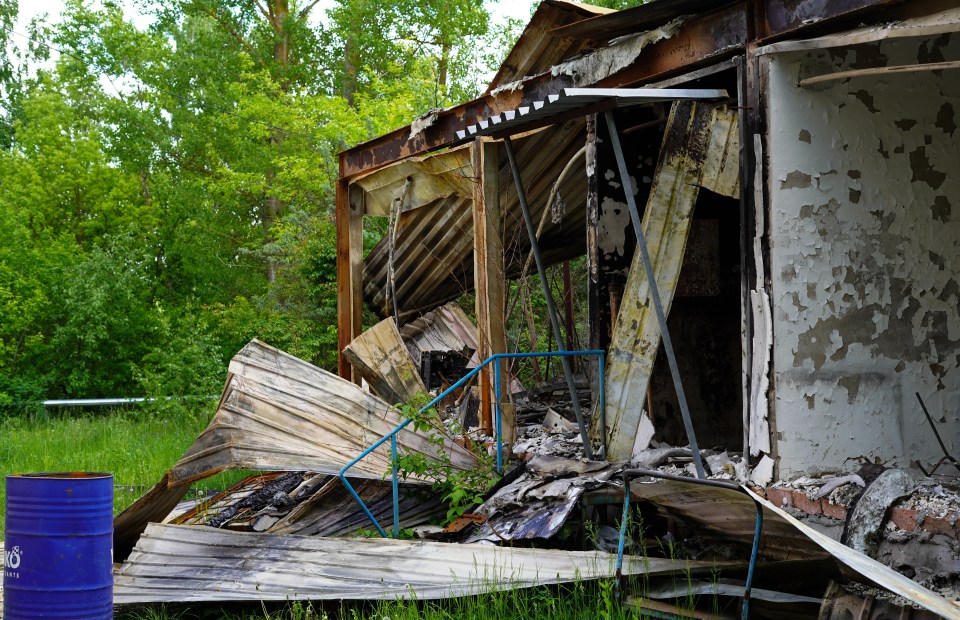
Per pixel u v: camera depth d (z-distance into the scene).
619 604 4.86
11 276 24.05
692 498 4.98
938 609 3.53
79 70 32.81
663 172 6.97
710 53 6.39
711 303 8.47
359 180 11.44
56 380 23.39
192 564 5.99
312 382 7.09
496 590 5.16
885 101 6.11
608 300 7.69
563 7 8.80
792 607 4.57
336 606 5.54
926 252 6.15
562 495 6.16
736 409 8.38
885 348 6.03
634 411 7.03
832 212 5.95
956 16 4.81
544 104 6.10
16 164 30.55
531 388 11.59
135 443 13.40
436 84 25.16
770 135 5.87
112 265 24.48
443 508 7.04
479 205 9.14
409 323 14.50
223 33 32.03
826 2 5.51
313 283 21.36
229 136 30.56
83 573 4.88
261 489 8.30
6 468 11.81
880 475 5.27
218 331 26.23
